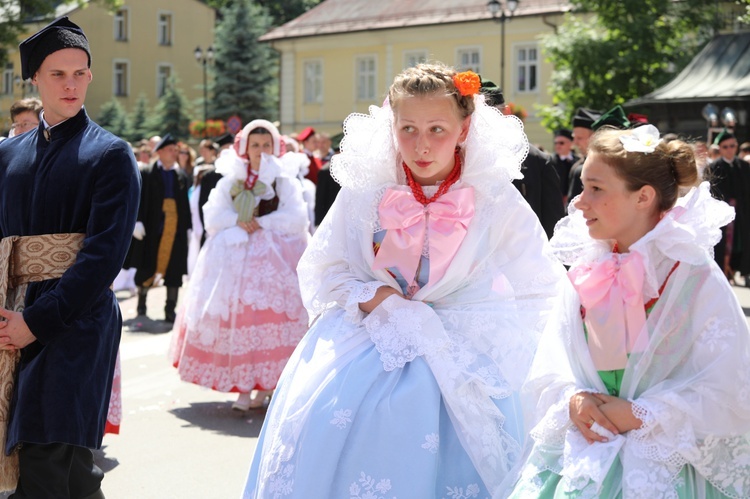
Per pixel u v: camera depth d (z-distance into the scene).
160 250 11.23
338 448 3.13
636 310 2.74
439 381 3.19
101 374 3.94
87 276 3.78
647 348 2.72
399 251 3.32
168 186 11.41
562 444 2.85
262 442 3.44
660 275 2.75
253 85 43.59
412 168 3.28
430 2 36.31
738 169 13.84
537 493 2.85
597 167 2.80
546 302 3.39
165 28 53.97
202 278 6.93
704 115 19.09
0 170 4.08
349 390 3.18
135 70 52.81
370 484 3.09
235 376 6.74
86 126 4.03
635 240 2.82
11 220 4.00
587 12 25.84
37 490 3.83
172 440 6.12
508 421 3.26
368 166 3.38
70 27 4.02
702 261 2.71
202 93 54.97
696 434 2.66
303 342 3.48
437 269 3.30
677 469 2.67
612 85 24.75
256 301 6.75
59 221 3.93
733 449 2.71
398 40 36.19
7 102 44.53
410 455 3.10
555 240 3.02
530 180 6.76
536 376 2.98
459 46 34.69
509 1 26.34
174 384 7.82
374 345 3.28
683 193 2.87
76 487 3.98
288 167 7.06
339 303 3.40
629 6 24.78
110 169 3.91
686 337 2.72
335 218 3.47
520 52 33.59
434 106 3.19
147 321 11.36
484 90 5.15
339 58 37.97
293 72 39.28
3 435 3.85
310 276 3.54
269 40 39.28
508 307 3.35
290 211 6.98
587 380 2.86
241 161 7.01
